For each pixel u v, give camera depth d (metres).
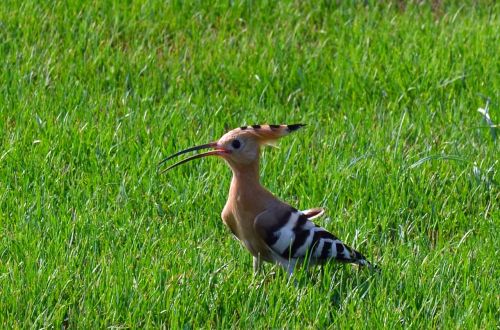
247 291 14.72
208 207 17.11
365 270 15.41
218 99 21.30
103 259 14.99
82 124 19.98
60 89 21.30
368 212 17.30
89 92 21.58
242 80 22.20
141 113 20.62
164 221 16.88
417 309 14.62
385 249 16.00
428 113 20.89
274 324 13.96
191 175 18.08
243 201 14.84
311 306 14.34
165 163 18.61
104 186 17.72
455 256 15.73
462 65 22.59
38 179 17.69
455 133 19.84
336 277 15.28
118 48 23.33
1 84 21.69
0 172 18.02
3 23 24.20
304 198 17.47
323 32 24.61
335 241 14.95
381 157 19.06
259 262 15.27
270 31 24.80
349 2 26.38
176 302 14.11
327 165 18.50
